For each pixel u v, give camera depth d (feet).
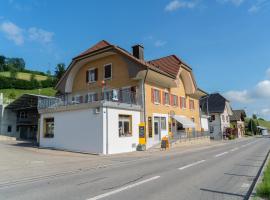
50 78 344.90
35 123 158.30
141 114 97.71
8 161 58.39
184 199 24.81
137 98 99.30
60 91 120.37
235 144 126.93
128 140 88.84
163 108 112.47
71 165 53.06
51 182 35.27
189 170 42.80
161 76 105.29
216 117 222.28
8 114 160.86
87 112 84.43
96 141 80.48
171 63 122.11
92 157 69.46
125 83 103.30
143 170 43.73
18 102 152.76
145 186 30.63
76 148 85.92
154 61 129.39
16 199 26.09
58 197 26.27
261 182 30.40
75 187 31.17
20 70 377.91
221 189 28.99
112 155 75.05
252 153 73.87
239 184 31.63
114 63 107.65
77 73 120.06
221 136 215.10
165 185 31.09
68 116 90.48
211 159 59.16
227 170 42.50
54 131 95.25
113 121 83.51
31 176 40.52
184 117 131.44
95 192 28.07
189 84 136.67
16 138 148.97
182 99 134.62
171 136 115.65
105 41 114.62
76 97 117.50
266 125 505.66
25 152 78.28
